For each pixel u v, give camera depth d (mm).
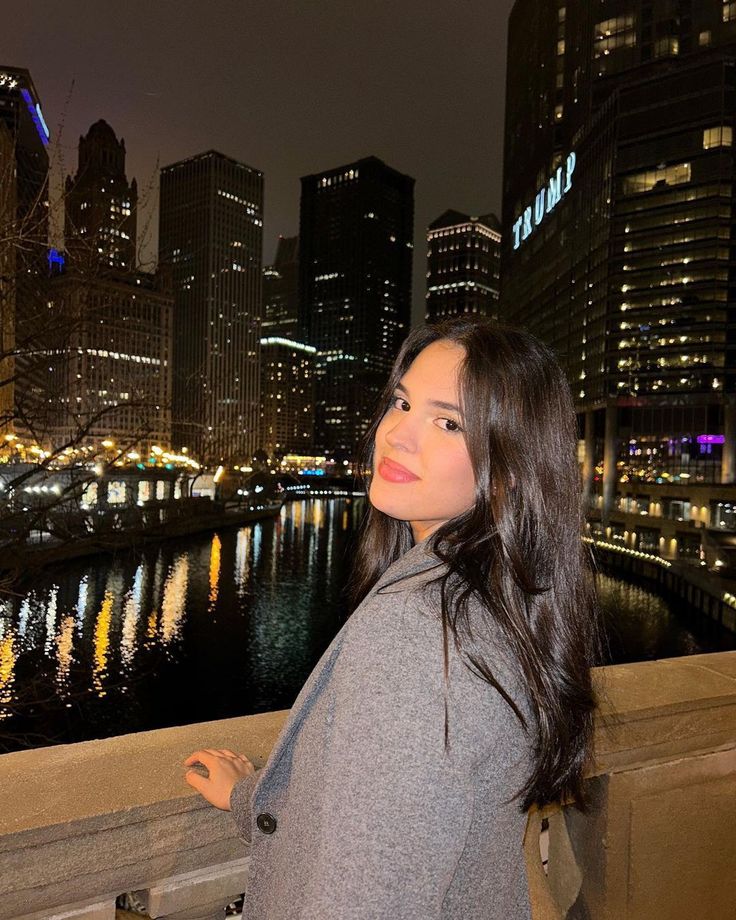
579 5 99562
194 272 130750
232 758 1462
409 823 770
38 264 8477
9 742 15773
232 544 86562
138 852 1479
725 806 2281
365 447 1479
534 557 1025
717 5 83688
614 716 1955
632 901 2121
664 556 70875
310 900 778
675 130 80250
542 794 997
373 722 826
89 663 35531
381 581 1063
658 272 81625
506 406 1051
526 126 123750
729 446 76812
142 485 61938
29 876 1371
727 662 2613
